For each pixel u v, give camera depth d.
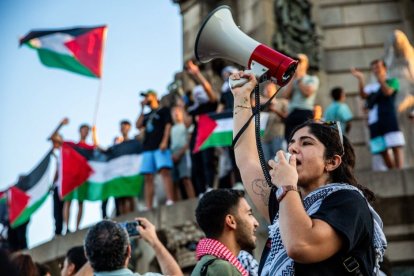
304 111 10.28
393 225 11.42
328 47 16.25
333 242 3.63
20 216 14.75
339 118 12.71
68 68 15.36
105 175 13.54
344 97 14.40
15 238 14.94
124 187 13.31
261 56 4.65
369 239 3.80
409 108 13.24
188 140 13.20
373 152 12.38
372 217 3.93
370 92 13.04
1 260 2.55
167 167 12.50
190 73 13.79
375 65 12.54
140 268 11.54
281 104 11.59
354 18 16.59
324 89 15.48
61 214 14.03
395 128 12.19
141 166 12.67
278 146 11.67
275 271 3.86
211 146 12.15
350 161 4.41
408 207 11.38
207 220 5.52
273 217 4.39
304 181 4.23
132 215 12.30
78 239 12.81
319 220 3.67
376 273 3.87
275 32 15.59
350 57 16.11
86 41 15.34
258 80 4.69
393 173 11.52
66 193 13.31
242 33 4.81
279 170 3.81
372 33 16.42
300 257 3.58
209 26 4.84
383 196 11.37
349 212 3.74
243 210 5.57
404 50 13.59
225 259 5.27
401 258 11.39
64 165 13.47
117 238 5.30
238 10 16.50
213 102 13.20
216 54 4.86
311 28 15.84
